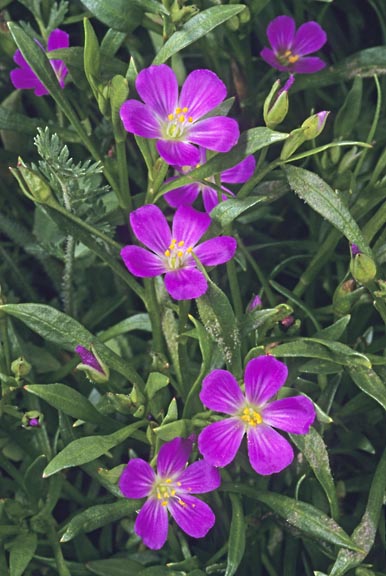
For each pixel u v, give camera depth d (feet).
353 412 1.10
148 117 1.00
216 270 1.16
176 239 1.01
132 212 1.01
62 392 1.01
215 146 0.99
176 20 1.04
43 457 1.04
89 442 0.99
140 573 1.04
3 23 1.16
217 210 1.02
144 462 0.99
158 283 1.09
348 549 1.02
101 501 1.11
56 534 1.07
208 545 1.11
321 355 1.02
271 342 1.05
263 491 1.05
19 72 1.13
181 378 1.06
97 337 1.08
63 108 1.04
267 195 1.11
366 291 1.09
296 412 0.98
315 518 1.02
